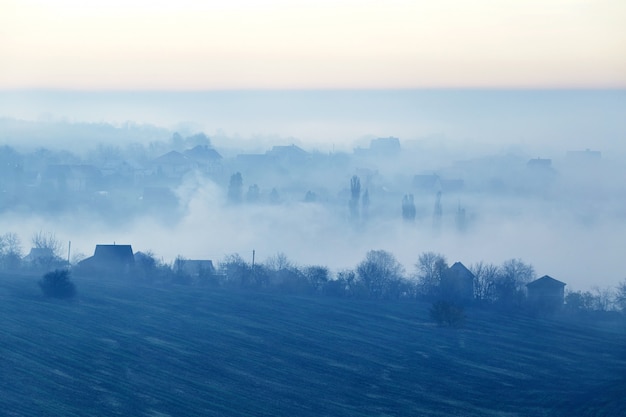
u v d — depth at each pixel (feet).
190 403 502.38
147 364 582.76
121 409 475.31
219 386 547.90
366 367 628.69
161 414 473.67
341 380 591.37
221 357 622.13
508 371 633.61
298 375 594.65
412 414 520.42
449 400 555.69
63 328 651.66
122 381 534.78
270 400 526.98
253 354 639.35
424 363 648.38
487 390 583.58
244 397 528.22
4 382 503.20
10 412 450.30
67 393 495.82
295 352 655.35
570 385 594.65
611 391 564.30
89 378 532.73
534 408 540.52
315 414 504.84
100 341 626.23
